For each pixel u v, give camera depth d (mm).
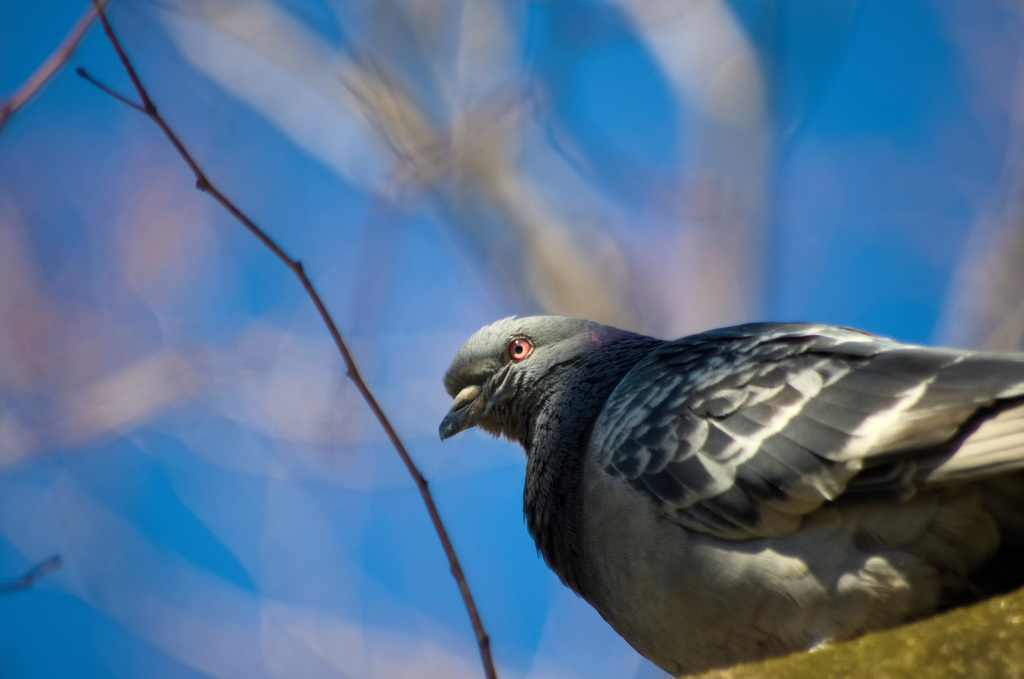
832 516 7391
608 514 8430
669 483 8016
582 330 10891
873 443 7223
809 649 7418
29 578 10742
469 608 7242
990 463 6883
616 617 8906
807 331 8320
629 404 8672
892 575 7184
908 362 7496
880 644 6434
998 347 17062
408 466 7535
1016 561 7215
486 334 11320
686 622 8055
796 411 7652
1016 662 6023
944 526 7121
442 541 7410
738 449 7766
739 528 7656
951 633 6293
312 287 7715
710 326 18172
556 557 9680
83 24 9539
